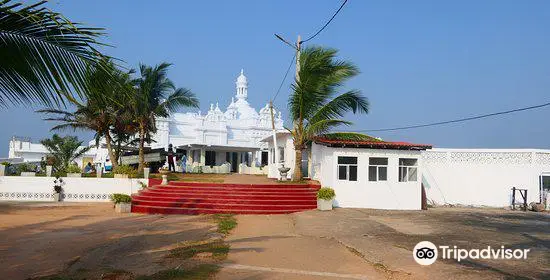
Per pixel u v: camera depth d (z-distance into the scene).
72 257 9.20
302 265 8.41
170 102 28.72
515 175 22.80
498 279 7.52
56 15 4.97
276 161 27.28
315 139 21.00
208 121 43.94
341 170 19.47
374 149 19.64
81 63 5.33
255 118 45.66
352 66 21.09
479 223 15.07
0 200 23.47
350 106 21.58
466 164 23.31
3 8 4.79
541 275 7.83
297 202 18.88
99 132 29.20
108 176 26.12
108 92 5.66
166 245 10.42
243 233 12.24
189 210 17.58
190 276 7.42
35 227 13.73
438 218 16.31
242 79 55.47
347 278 7.57
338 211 17.72
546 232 13.18
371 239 11.34
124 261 8.76
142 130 28.73
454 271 8.05
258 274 7.65
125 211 18.02
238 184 20.45
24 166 30.59
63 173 26.28
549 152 22.58
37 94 5.34
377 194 19.47
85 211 18.64
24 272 7.93
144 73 27.44
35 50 5.16
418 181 19.92
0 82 5.22
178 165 37.56
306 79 20.84
